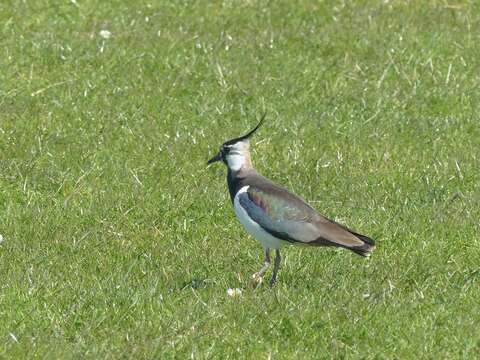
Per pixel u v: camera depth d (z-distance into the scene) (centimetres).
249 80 1881
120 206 1451
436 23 2170
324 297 1173
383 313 1132
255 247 1342
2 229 1375
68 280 1225
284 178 1545
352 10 2238
